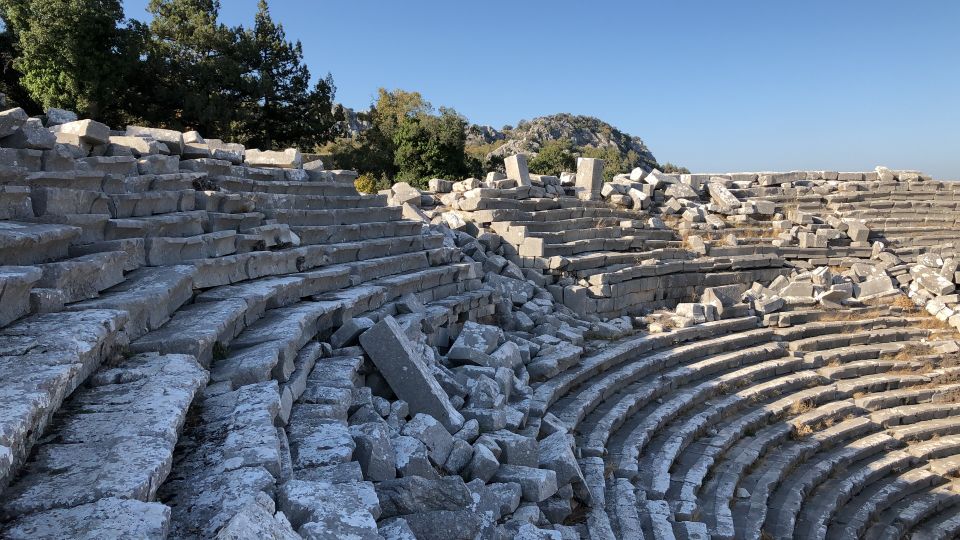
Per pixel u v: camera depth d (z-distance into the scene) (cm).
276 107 3984
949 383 1947
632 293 2055
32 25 2808
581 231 2180
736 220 2773
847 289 2369
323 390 731
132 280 763
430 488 593
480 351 1210
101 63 2962
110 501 353
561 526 802
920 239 2833
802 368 1908
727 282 2359
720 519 1089
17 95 3228
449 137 3909
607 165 6297
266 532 348
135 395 510
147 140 1138
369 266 1296
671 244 2408
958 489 1533
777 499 1293
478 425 893
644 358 1642
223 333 748
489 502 693
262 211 1188
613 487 1029
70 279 651
